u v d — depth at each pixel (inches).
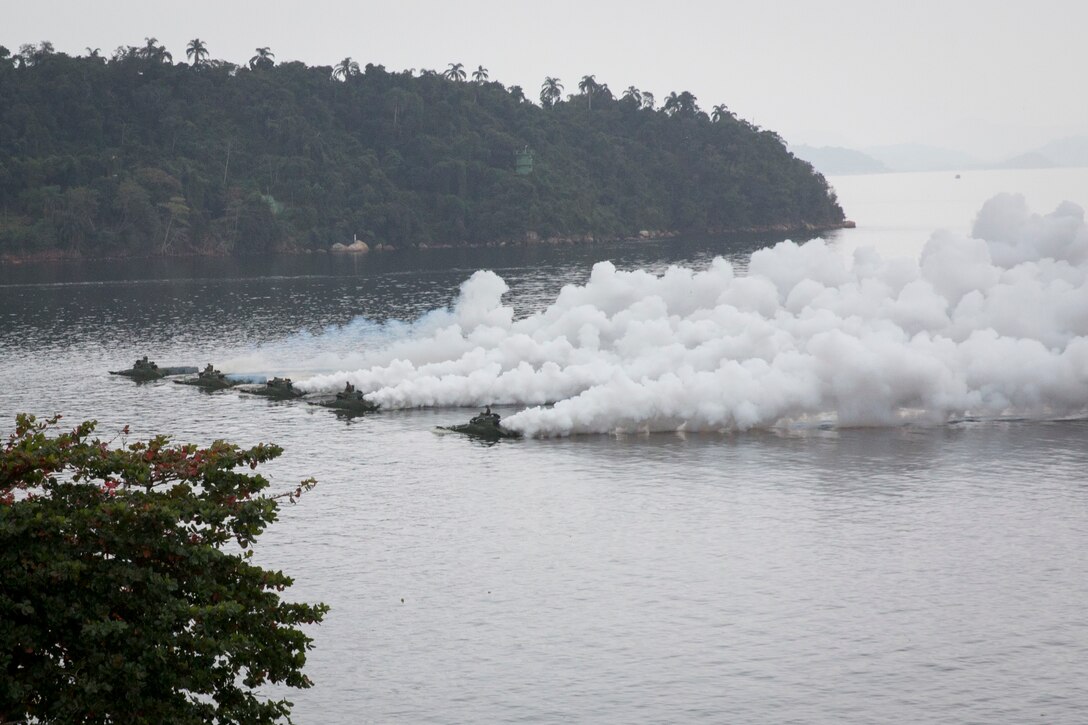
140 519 1973.4
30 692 1898.4
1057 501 4682.6
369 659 3444.9
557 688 3275.1
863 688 3255.4
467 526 4471.0
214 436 5816.9
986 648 3472.0
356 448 5556.1
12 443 2069.4
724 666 3383.4
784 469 5137.8
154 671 1937.7
